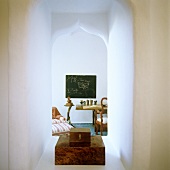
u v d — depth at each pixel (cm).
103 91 700
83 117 695
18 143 131
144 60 133
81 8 236
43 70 196
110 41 240
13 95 130
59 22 250
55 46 684
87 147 161
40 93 181
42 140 190
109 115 250
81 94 694
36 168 156
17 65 130
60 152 161
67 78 689
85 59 694
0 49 146
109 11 241
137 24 133
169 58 143
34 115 156
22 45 129
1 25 146
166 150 145
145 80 133
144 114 134
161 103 144
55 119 508
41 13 183
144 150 135
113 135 220
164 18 143
